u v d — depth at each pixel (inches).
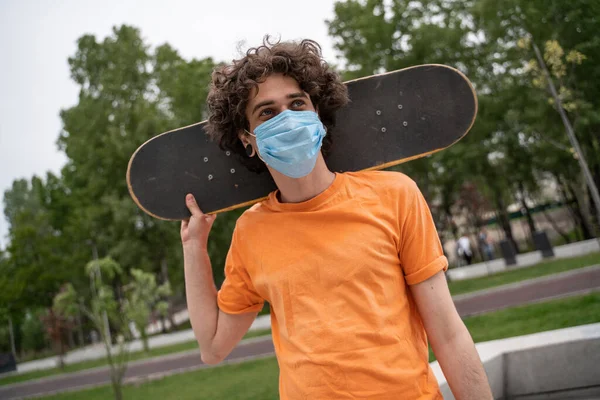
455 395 53.1
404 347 50.6
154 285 670.5
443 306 52.7
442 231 1155.3
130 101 1275.8
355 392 48.8
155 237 1223.5
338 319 50.2
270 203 58.4
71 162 1471.5
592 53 647.1
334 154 65.0
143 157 67.8
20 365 1339.8
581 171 805.9
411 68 64.6
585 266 622.5
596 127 717.9
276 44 57.7
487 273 877.8
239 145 62.2
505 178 971.9
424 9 854.5
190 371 651.5
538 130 727.1
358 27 821.2
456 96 63.4
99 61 1354.6
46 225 1411.2
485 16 729.6
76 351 1369.3
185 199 66.7
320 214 52.8
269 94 54.7
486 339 360.5
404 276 54.2
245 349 730.2
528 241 1338.6
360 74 822.5
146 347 915.4
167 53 1309.1
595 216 814.5
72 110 1280.8
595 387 100.1
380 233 51.8
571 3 653.3
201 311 64.5
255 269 56.5
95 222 1208.2
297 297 52.1
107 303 502.0
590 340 100.7
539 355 105.3
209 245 1085.8
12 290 1197.1
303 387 50.6
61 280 1228.5
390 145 64.5
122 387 636.7
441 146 63.7
